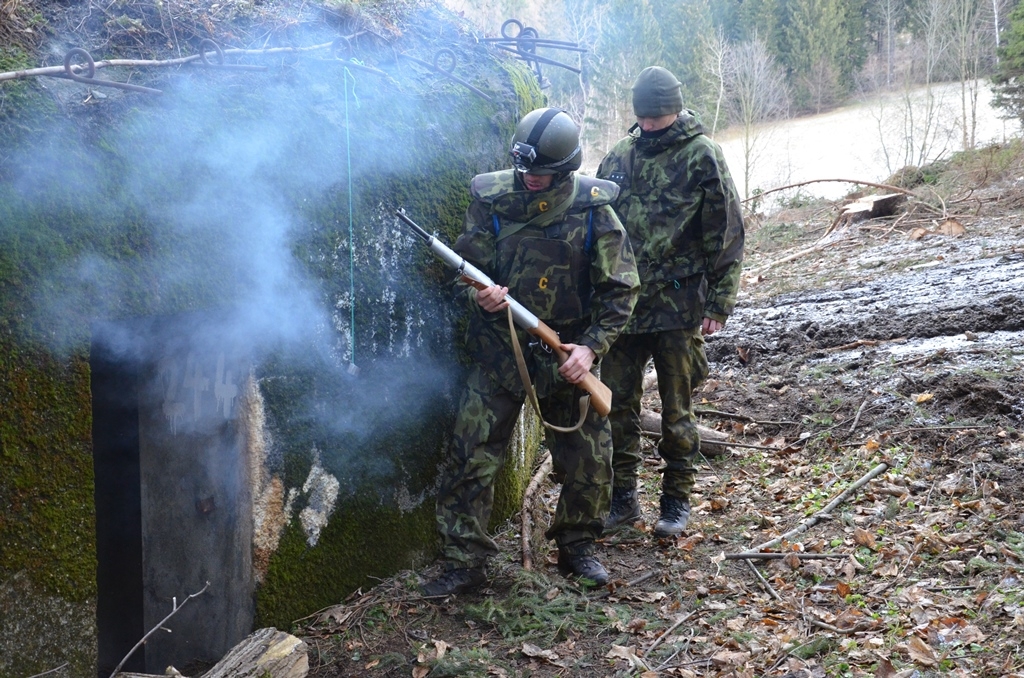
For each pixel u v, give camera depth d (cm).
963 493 397
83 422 248
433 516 373
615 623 319
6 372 230
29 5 260
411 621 326
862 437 469
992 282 676
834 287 791
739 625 315
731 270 374
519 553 374
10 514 233
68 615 247
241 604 309
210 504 311
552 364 326
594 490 339
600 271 322
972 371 487
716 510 422
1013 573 324
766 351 620
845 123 2258
